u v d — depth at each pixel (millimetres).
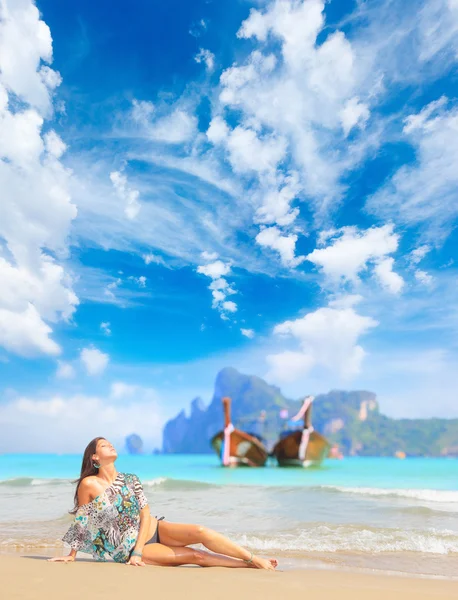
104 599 3316
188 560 5168
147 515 5289
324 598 3637
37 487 17781
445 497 14594
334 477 31406
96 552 5219
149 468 43844
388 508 11578
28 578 4004
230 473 37000
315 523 9117
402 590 4102
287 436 52344
